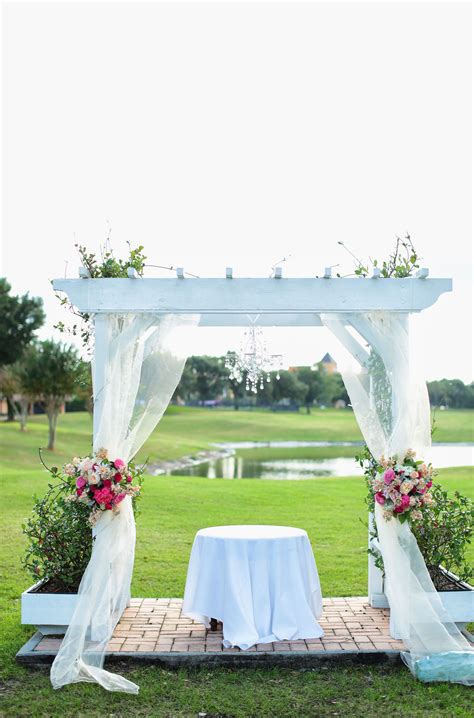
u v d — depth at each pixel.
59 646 5.32
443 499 5.78
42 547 5.62
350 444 44.97
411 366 5.62
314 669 5.12
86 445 33.34
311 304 5.52
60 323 6.13
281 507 12.59
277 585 5.47
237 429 53.31
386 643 5.38
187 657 5.15
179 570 8.15
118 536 5.48
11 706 4.45
